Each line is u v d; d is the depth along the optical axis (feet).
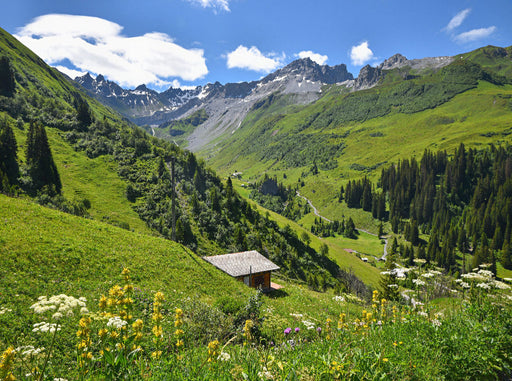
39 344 36.55
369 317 26.89
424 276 33.88
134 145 604.90
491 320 22.89
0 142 407.23
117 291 16.12
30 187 402.31
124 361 13.07
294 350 19.93
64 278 71.05
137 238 118.93
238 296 99.14
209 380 14.20
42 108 640.99
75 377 14.29
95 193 460.55
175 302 67.72
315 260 469.98
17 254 74.02
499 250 616.39
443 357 18.71
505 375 19.25
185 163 594.24
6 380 11.43
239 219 518.78
